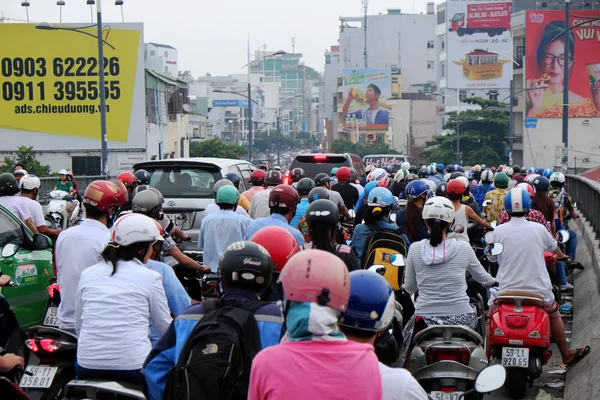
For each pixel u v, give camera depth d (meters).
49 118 54.06
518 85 96.50
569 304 14.29
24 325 10.39
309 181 14.18
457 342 7.86
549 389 10.06
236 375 4.98
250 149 76.06
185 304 6.93
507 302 9.31
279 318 5.29
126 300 6.37
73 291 7.70
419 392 4.32
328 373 3.93
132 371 6.28
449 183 12.58
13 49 53.59
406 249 9.57
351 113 132.75
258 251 5.44
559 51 82.81
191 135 112.44
